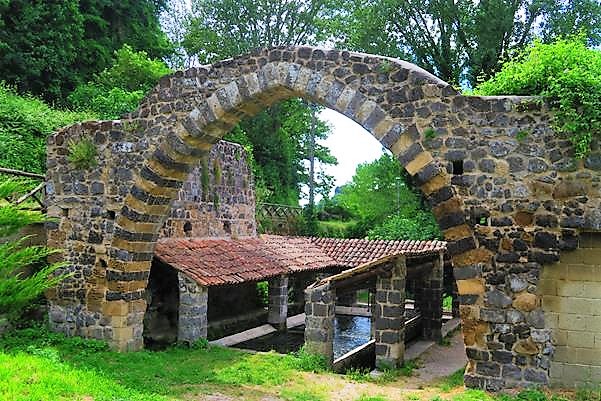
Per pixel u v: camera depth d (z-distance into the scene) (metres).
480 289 8.71
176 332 14.13
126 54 24.36
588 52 8.77
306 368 11.09
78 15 23.75
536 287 8.47
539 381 8.39
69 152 11.95
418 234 27.20
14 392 6.44
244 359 11.57
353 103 9.52
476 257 8.73
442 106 8.99
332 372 11.33
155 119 11.23
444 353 14.59
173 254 13.66
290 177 35.03
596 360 8.20
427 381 11.18
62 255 11.99
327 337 11.84
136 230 11.48
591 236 8.32
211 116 10.68
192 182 15.77
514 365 8.52
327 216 37.75
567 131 8.32
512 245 8.58
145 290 12.70
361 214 35.72
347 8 27.06
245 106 10.67
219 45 30.38
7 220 8.98
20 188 10.12
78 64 25.06
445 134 8.96
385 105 9.34
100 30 26.12
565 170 8.37
